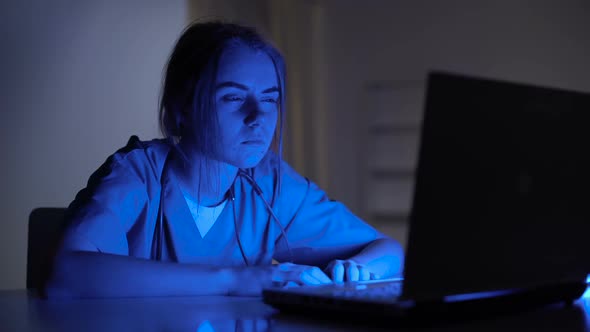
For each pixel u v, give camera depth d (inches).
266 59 44.3
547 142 27.1
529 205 26.5
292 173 53.9
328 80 228.5
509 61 211.9
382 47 223.9
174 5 101.3
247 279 35.1
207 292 35.0
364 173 226.1
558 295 28.9
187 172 47.1
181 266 35.7
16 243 83.7
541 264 27.3
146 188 45.8
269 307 29.9
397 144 222.8
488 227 25.2
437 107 23.4
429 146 23.3
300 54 208.5
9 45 82.7
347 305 24.5
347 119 227.8
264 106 43.7
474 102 24.4
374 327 24.0
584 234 29.1
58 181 87.8
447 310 24.1
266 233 50.4
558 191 27.7
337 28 227.6
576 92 28.5
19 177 83.8
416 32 220.5
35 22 85.5
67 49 88.8
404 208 221.8
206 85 43.3
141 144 49.1
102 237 39.6
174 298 33.9
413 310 23.1
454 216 24.1
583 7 203.8
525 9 209.8
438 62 218.7
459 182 24.1
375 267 44.4
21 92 84.0
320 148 219.0
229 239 48.6
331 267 39.6
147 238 45.5
